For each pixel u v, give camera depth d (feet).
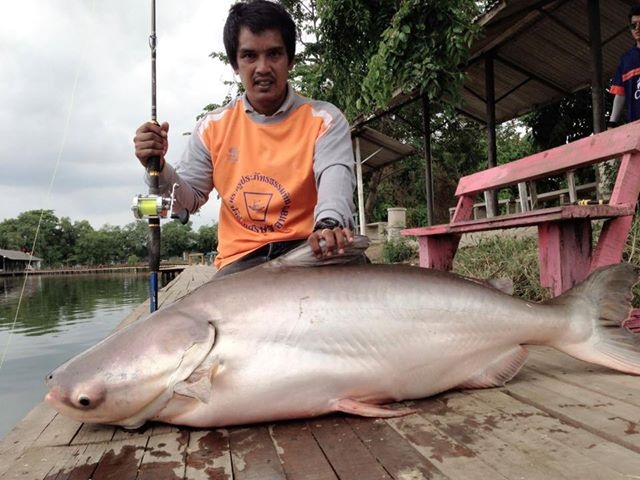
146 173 8.21
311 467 5.05
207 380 5.86
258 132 8.85
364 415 6.18
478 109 34.71
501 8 20.48
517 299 7.38
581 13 22.67
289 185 8.70
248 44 8.20
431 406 6.66
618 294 7.54
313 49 48.52
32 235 277.03
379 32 26.73
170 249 293.02
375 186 70.85
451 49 21.91
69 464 5.33
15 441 5.97
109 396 5.83
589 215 8.91
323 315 6.43
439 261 14.60
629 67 16.37
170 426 6.35
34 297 78.59
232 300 6.36
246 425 6.31
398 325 6.68
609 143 10.36
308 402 6.27
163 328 6.08
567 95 30.22
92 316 50.37
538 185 38.22
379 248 45.03
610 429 5.47
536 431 5.60
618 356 7.37
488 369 7.29
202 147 9.21
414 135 62.75
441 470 4.81
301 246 7.04
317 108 8.87
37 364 27.53
